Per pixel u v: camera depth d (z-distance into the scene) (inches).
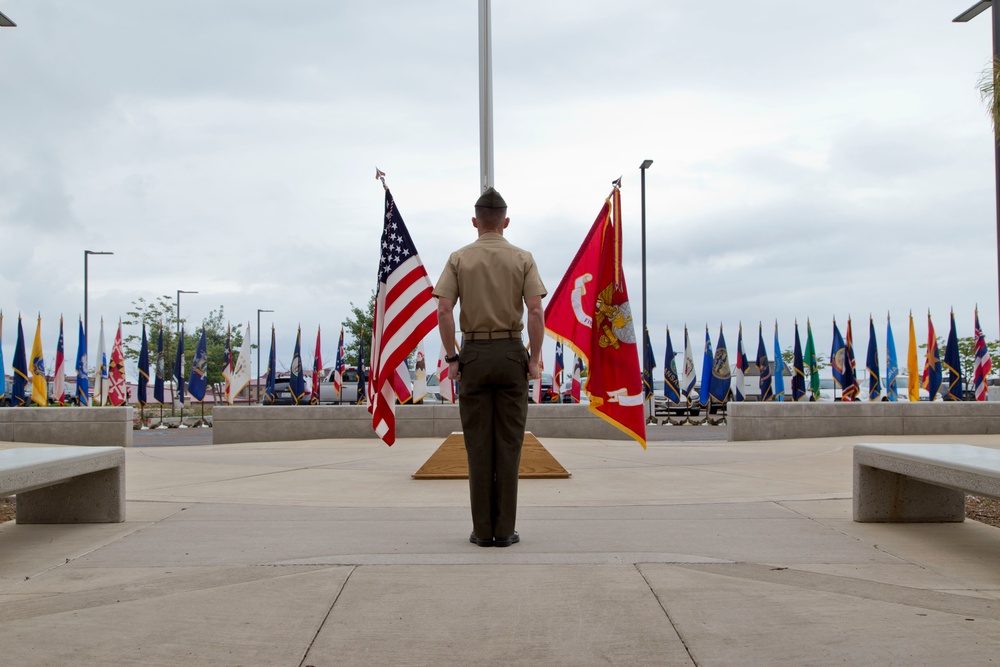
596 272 346.6
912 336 866.1
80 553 197.0
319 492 309.0
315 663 125.3
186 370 2354.8
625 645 131.6
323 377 1517.0
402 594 157.5
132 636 136.0
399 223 336.5
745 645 131.2
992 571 177.5
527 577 169.0
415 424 633.6
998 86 378.3
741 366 1018.1
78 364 1069.1
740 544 203.6
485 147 419.8
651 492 303.4
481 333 198.5
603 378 291.0
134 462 441.7
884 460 220.8
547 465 348.5
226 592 159.2
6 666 123.2
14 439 636.7
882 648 129.6
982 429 639.8
